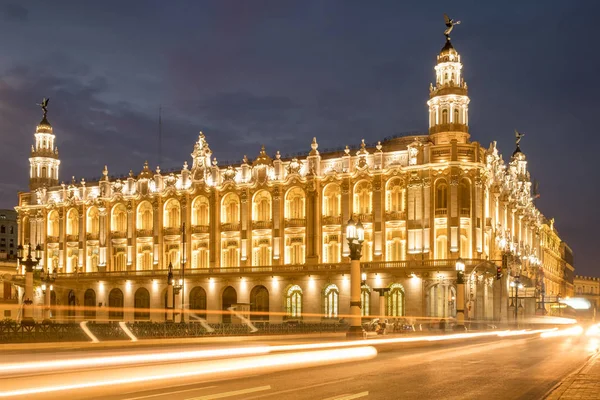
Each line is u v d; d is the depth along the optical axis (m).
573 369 29.58
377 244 94.94
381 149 96.69
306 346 41.81
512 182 122.75
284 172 103.50
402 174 94.25
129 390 20.81
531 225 144.25
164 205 113.88
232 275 104.12
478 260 88.19
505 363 32.69
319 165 100.88
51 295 122.19
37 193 129.75
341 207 98.31
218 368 26.95
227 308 105.25
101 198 118.94
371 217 96.31
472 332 67.19
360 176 96.94
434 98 95.12
